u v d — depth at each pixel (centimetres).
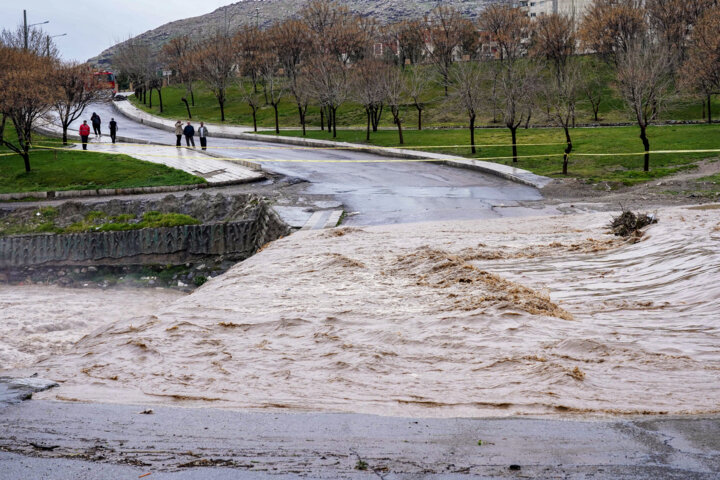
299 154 4478
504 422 593
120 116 7831
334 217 2495
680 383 695
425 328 933
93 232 2891
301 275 1419
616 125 5172
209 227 2841
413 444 547
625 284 1207
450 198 2862
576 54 7075
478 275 1246
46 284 2759
